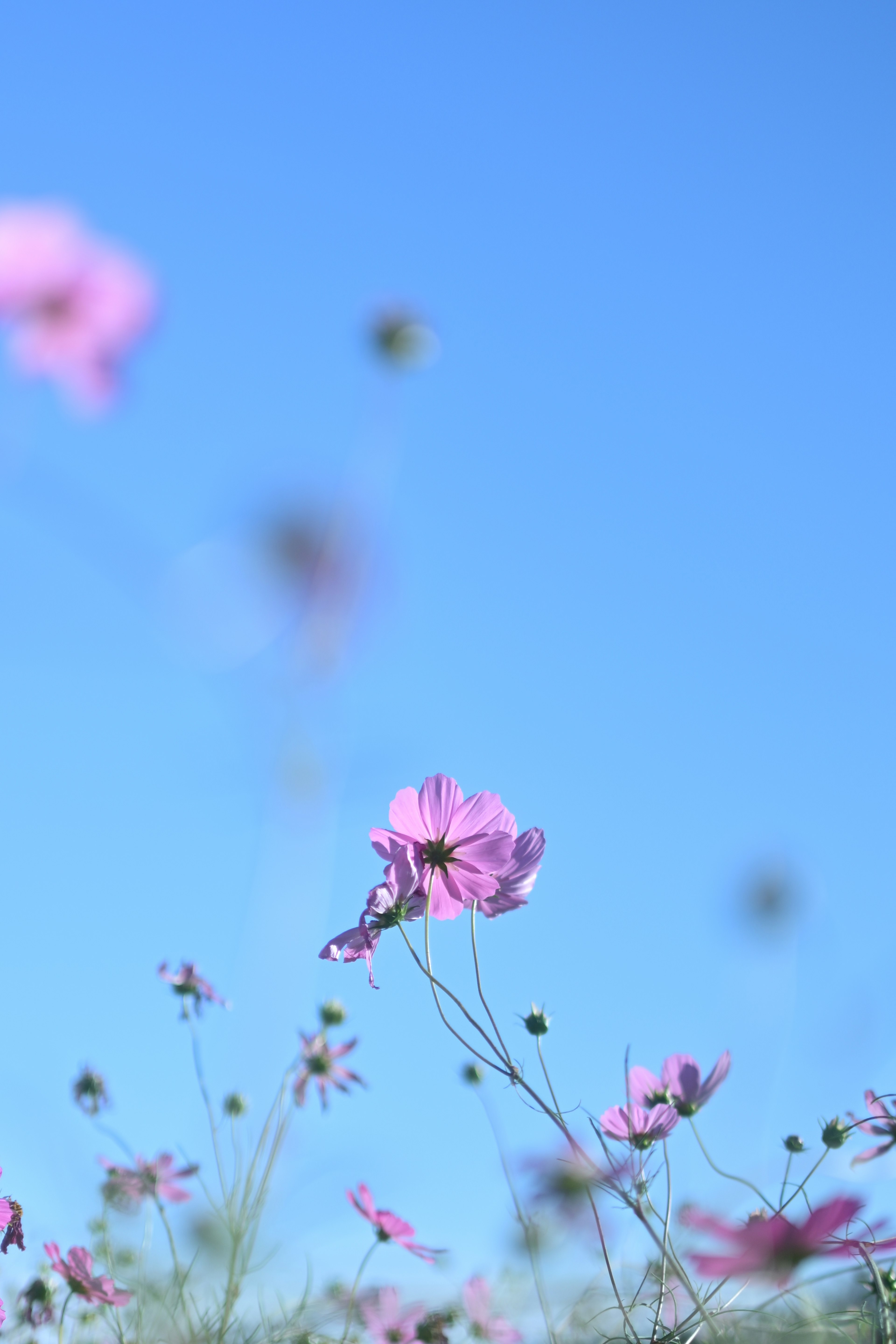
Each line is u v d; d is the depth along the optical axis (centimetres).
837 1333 180
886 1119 189
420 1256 194
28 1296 198
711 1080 191
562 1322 196
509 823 192
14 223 185
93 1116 201
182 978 200
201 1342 189
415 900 190
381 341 222
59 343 186
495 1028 180
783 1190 187
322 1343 195
